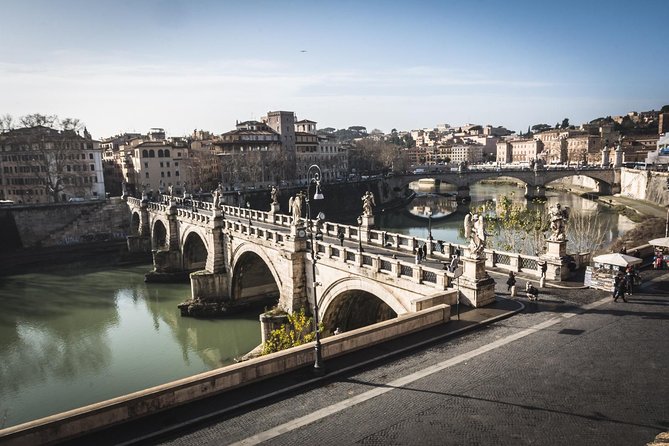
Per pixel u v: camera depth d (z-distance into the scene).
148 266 82.81
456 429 14.59
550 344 20.61
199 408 16.19
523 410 15.51
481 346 20.69
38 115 110.88
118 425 15.20
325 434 14.57
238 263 55.66
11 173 112.69
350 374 18.56
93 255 91.38
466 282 25.80
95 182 119.12
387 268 32.09
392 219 121.06
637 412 15.16
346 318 39.50
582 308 25.16
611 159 188.38
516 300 26.69
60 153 104.31
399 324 21.73
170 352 46.22
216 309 56.22
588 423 14.64
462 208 133.75
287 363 18.72
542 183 148.50
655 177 113.25
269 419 15.55
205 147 144.62
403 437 14.27
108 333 51.47
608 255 28.25
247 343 48.47
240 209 68.81
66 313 58.00
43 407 36.09
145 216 89.12
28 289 68.44
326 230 49.41
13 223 91.56
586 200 140.12
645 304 25.56
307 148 165.12
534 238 51.47
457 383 17.45
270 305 58.97
